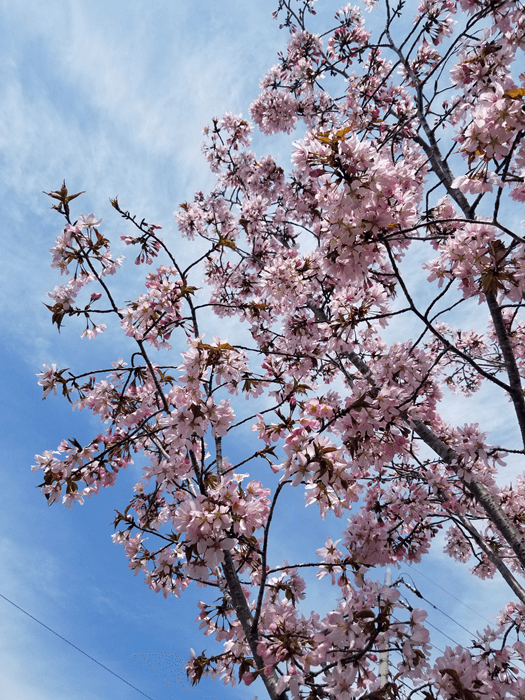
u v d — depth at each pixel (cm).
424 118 559
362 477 565
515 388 343
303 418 260
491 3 400
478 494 424
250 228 741
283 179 815
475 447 389
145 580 404
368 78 703
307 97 789
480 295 315
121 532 442
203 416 266
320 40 771
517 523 553
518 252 292
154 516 459
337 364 574
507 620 560
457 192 428
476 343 734
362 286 371
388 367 404
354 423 313
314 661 235
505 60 410
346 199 251
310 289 501
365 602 255
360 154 245
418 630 229
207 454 326
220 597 364
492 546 581
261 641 253
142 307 384
